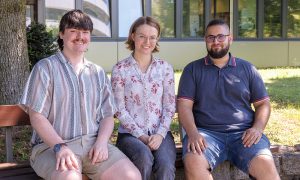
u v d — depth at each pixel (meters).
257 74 3.91
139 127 3.64
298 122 6.16
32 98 3.23
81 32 3.34
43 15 11.35
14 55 5.63
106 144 3.30
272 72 12.55
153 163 3.46
